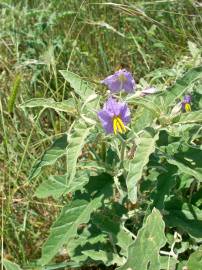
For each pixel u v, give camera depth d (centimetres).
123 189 41
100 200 39
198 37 68
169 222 40
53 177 43
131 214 42
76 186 41
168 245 43
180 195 43
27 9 77
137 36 73
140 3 71
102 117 37
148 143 35
